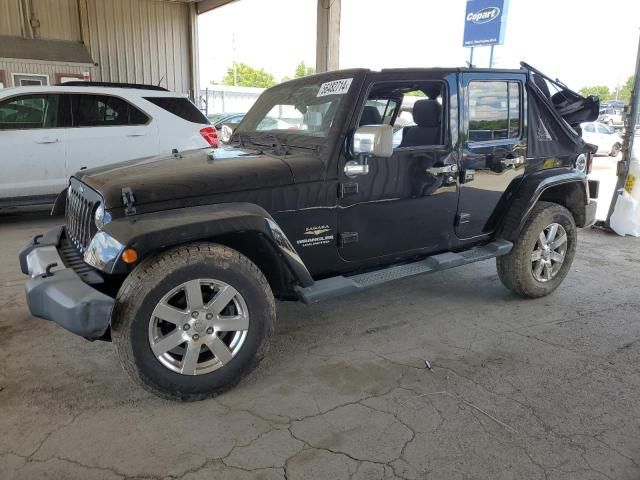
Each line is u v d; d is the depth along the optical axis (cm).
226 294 272
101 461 232
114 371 311
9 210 775
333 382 303
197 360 273
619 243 653
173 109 769
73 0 1644
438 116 359
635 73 667
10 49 1483
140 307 251
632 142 682
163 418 264
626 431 258
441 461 234
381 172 334
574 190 445
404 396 288
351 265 341
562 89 450
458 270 524
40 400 279
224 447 242
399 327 383
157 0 1784
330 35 1008
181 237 254
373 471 227
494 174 394
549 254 435
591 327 386
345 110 316
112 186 270
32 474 223
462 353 342
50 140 682
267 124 380
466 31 1177
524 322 394
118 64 1748
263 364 324
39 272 273
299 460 234
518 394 291
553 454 240
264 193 294
